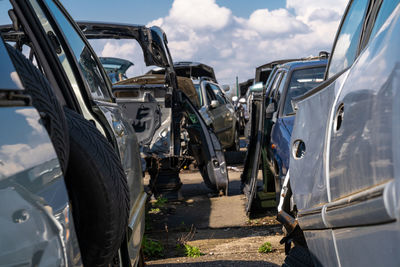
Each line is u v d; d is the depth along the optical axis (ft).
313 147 7.32
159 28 22.91
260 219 21.24
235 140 44.50
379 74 5.14
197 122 28.09
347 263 5.53
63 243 4.68
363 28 9.10
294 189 8.12
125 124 11.80
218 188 27.35
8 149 4.12
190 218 22.45
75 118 7.28
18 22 8.62
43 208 4.42
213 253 15.75
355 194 5.18
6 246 3.85
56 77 8.53
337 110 6.35
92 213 6.86
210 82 44.86
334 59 10.99
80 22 19.04
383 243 4.50
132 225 9.61
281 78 22.06
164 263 14.78
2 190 3.91
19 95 4.50
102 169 6.94
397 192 4.21
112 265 8.07
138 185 11.84
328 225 6.11
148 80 29.01
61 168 5.31
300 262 8.95
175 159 26.50
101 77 11.93
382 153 4.63
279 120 19.15
